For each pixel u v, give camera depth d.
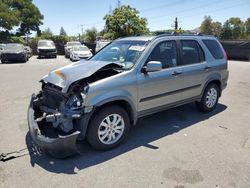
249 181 3.26
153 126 5.10
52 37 54.50
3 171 3.44
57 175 3.37
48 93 4.10
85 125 3.71
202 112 5.97
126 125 4.23
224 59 6.17
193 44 5.41
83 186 3.15
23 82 10.10
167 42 4.85
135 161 3.74
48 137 3.58
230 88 9.07
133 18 25.62
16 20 58.56
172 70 4.80
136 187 3.14
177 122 5.34
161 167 3.57
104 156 3.88
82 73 3.91
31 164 3.62
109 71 4.18
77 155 3.88
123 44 4.96
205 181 3.26
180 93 5.09
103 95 3.77
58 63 20.08
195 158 3.82
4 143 4.28
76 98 3.65
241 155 3.92
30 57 28.17
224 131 4.88
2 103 6.80
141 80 4.27
